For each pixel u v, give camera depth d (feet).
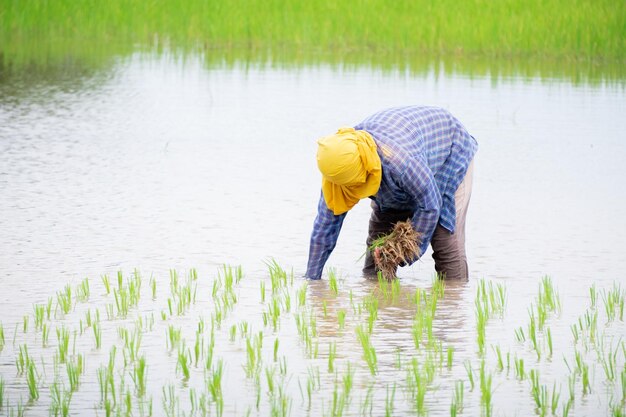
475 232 49.83
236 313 36.83
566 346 33.40
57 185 57.57
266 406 28.04
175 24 125.39
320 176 61.82
